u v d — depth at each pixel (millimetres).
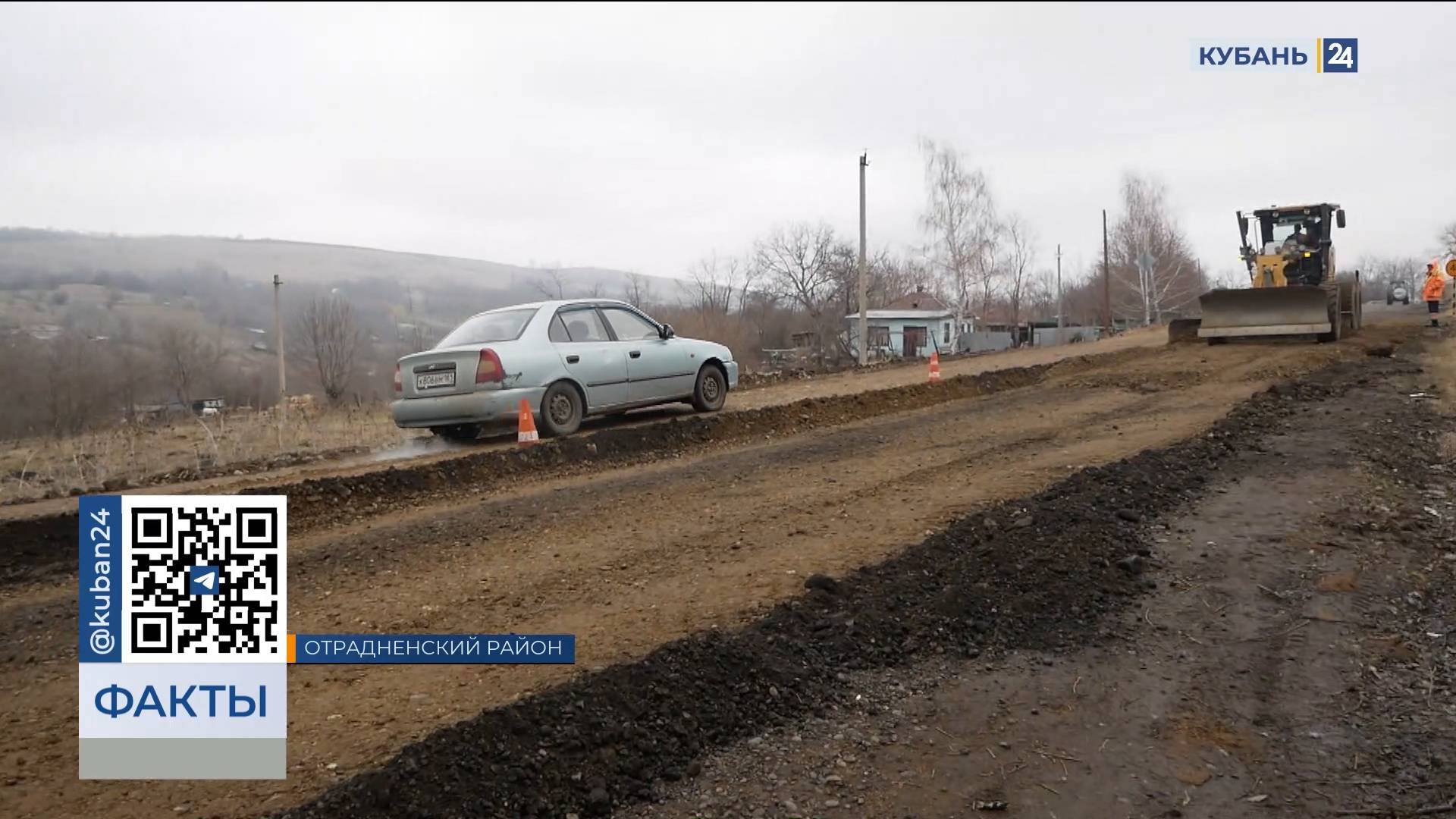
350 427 13859
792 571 5547
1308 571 5785
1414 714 4152
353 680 4223
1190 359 18297
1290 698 4328
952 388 15734
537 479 9109
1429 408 11297
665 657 4145
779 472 8914
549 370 10492
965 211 45094
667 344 12055
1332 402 12141
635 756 3615
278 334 23031
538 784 3363
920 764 3756
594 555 6180
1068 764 3775
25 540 6746
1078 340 44344
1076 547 5922
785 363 34719
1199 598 5434
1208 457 8742
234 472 10000
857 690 4297
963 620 4977
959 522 6363
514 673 4172
